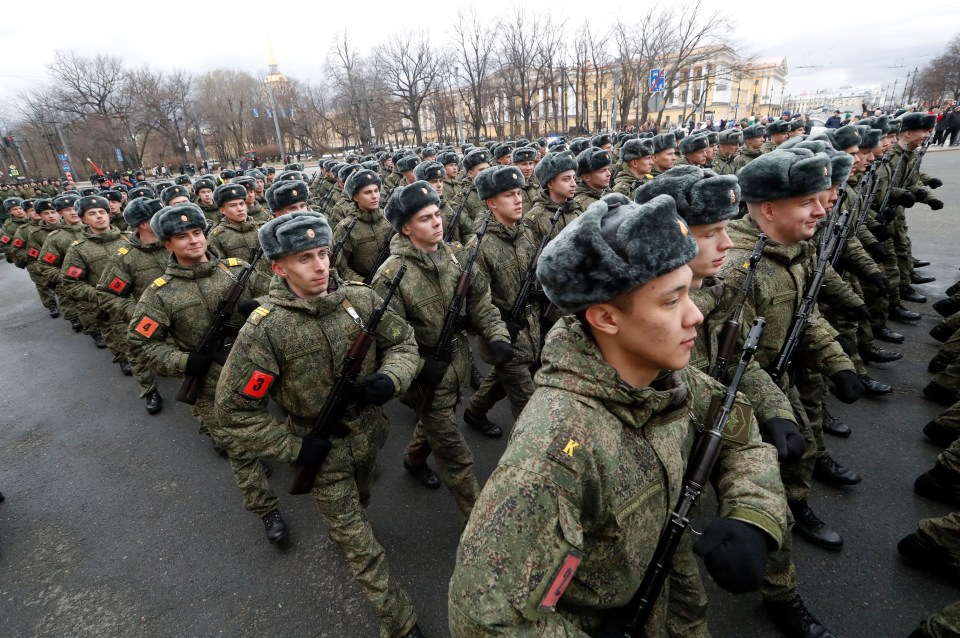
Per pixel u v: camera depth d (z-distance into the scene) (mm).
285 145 52938
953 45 45281
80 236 5871
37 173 45188
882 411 3967
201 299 3625
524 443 1064
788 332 2404
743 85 72375
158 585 2994
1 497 3900
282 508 3586
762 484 1230
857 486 3230
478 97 28859
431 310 3160
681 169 1935
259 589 2910
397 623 2396
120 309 4504
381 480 3764
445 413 2955
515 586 958
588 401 1100
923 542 2533
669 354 1047
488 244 3715
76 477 4160
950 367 3863
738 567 1055
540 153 11625
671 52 28547
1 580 3139
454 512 3389
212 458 4293
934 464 3344
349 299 2547
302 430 2498
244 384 2219
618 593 1227
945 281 6484
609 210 1092
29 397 5781
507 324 3486
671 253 963
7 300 10328
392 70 30594
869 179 4543
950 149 19375
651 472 1181
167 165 47625
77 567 3186
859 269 3734
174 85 45031
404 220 3061
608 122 37969
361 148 36062
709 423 1368
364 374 2496
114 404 5445
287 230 2207
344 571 2998
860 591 2545
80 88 41688
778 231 2248
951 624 1898
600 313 1064
